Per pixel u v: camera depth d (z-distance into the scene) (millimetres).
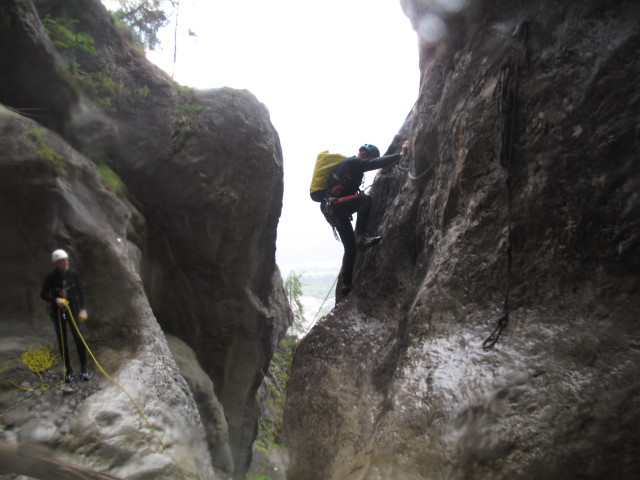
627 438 3189
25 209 7066
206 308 12219
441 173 5812
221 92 12383
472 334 4496
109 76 10727
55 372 6586
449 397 4109
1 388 6137
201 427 7145
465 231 4953
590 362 3602
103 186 8656
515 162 4527
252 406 13961
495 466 3537
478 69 5320
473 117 5102
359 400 5738
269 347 14086
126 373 6684
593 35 4043
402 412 4379
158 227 11438
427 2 6234
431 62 6688
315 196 7555
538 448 3426
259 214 12609
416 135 6660
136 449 5828
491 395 3848
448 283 4938
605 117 3869
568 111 4109
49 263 7246
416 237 6520
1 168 6781
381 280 7051
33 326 7008
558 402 3533
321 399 6461
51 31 9641
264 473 13914
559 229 4164
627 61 3785
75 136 9367
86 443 5652
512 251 4469
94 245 7641
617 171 3779
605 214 3832
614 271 3793
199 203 11531
